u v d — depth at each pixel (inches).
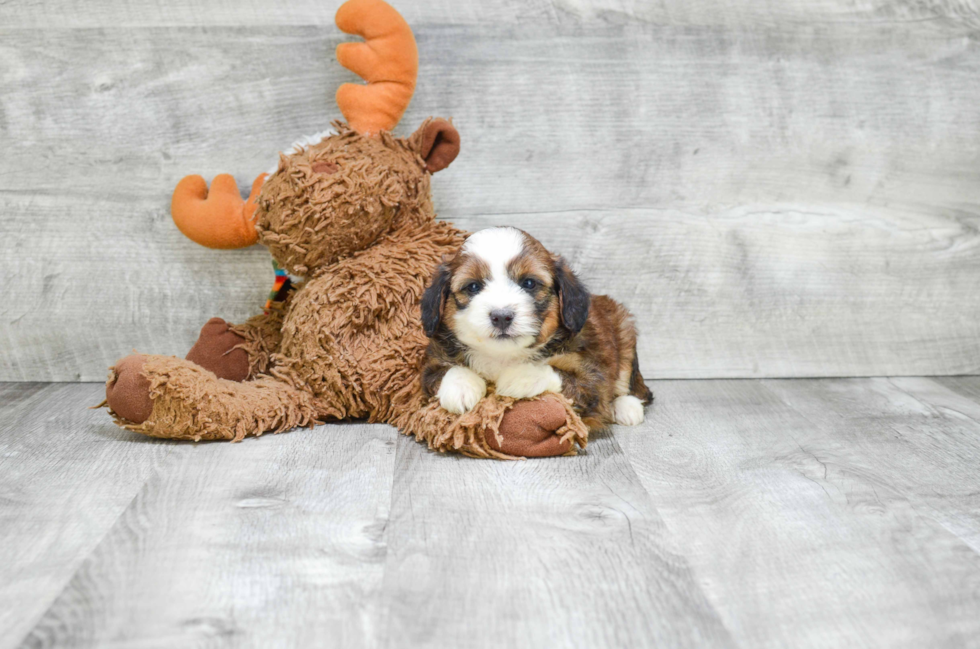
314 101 114.7
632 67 115.5
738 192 119.6
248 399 92.1
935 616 53.0
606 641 49.8
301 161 95.7
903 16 116.0
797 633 50.8
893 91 118.1
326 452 85.9
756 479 78.3
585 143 117.0
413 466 81.6
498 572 58.2
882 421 99.5
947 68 117.9
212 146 115.0
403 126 114.6
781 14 115.3
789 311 122.9
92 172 114.7
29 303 117.6
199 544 62.4
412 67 104.6
